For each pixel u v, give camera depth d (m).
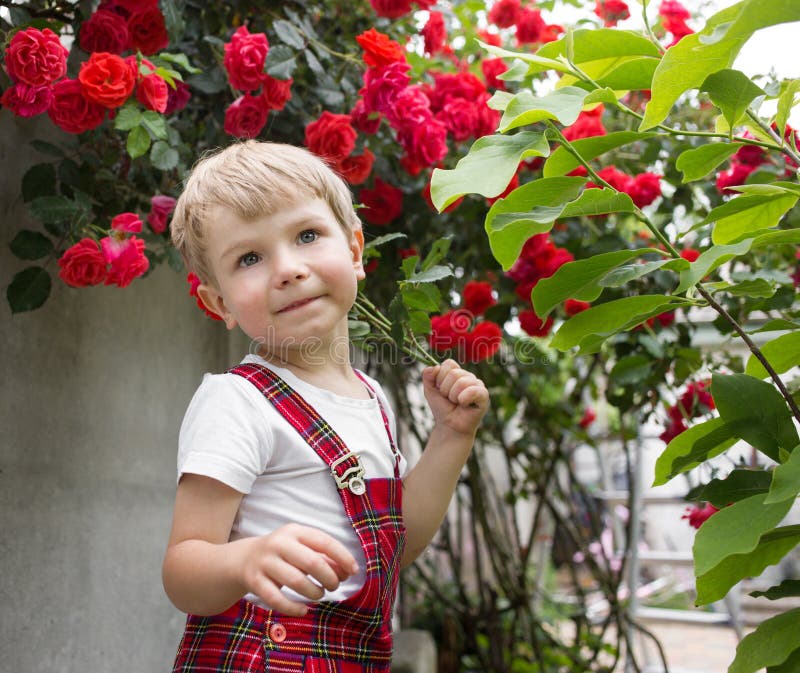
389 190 1.70
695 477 2.01
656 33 2.00
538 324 1.71
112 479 1.51
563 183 0.84
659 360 1.73
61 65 1.16
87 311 1.46
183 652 0.87
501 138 0.82
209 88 1.49
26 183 1.26
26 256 1.22
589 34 0.91
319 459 0.91
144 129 1.26
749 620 2.89
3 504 1.23
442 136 1.52
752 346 0.90
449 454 1.07
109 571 1.48
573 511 2.63
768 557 0.79
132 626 1.55
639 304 0.89
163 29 1.34
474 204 1.79
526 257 1.69
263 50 1.40
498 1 1.93
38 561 1.30
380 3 1.64
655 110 0.77
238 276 0.92
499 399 2.44
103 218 1.41
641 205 1.77
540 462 2.58
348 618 0.89
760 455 2.04
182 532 0.84
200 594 0.78
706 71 0.74
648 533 4.58
